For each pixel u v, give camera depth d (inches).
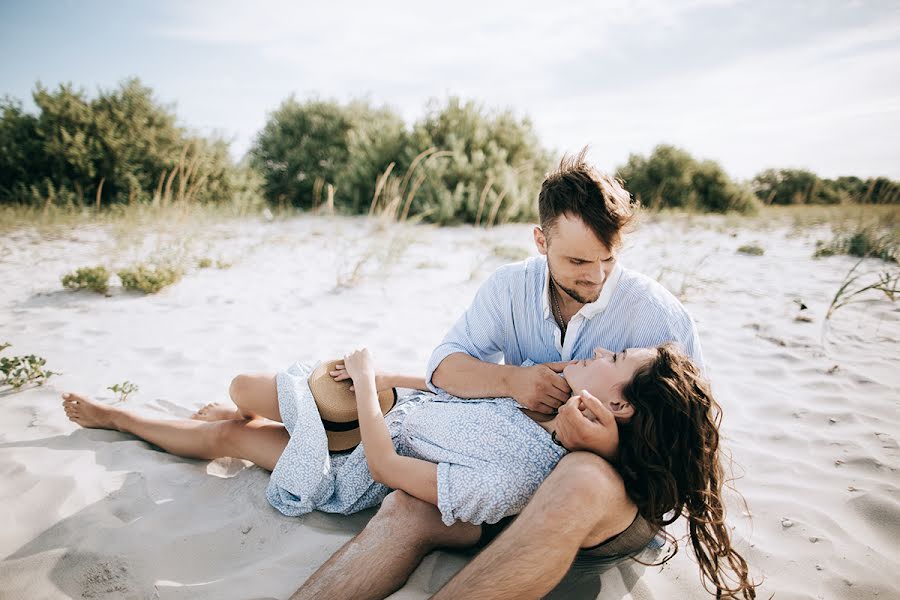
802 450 97.6
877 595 66.2
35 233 299.1
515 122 438.9
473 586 54.6
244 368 133.6
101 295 192.7
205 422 93.6
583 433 58.9
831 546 74.2
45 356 136.3
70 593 62.5
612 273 76.8
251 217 391.2
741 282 215.9
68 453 89.2
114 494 79.9
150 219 325.7
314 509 81.3
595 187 68.2
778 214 476.7
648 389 61.4
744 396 119.3
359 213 426.0
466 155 408.8
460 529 71.2
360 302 192.5
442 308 186.2
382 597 62.9
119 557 67.7
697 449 61.6
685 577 71.9
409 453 77.9
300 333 159.8
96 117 384.8
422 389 91.3
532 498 57.7
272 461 86.4
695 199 504.4
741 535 77.4
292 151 496.4
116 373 127.7
